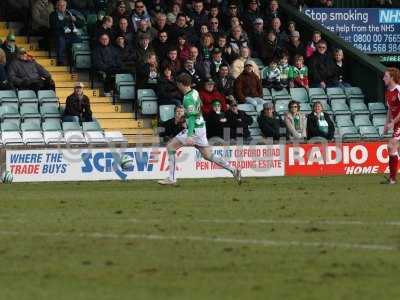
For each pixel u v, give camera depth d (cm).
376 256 3628
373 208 5028
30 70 8550
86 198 5728
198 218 4669
